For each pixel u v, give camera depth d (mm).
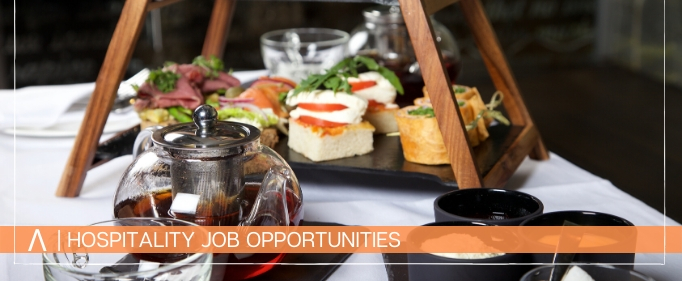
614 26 4516
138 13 953
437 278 686
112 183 1042
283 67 1495
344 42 1542
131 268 672
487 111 1074
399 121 1010
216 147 716
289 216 761
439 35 1282
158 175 752
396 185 1024
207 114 740
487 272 678
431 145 990
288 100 1068
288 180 767
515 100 1158
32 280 774
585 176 1067
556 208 940
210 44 1407
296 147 1057
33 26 3068
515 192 787
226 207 733
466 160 913
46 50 3121
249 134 746
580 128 3238
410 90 1258
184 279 649
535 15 4398
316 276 755
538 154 1141
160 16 3326
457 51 1310
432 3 909
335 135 1016
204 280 663
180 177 736
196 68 1145
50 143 1178
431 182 1030
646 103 3674
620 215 921
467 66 4270
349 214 911
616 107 3611
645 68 4316
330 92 1032
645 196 2359
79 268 672
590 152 2881
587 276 644
